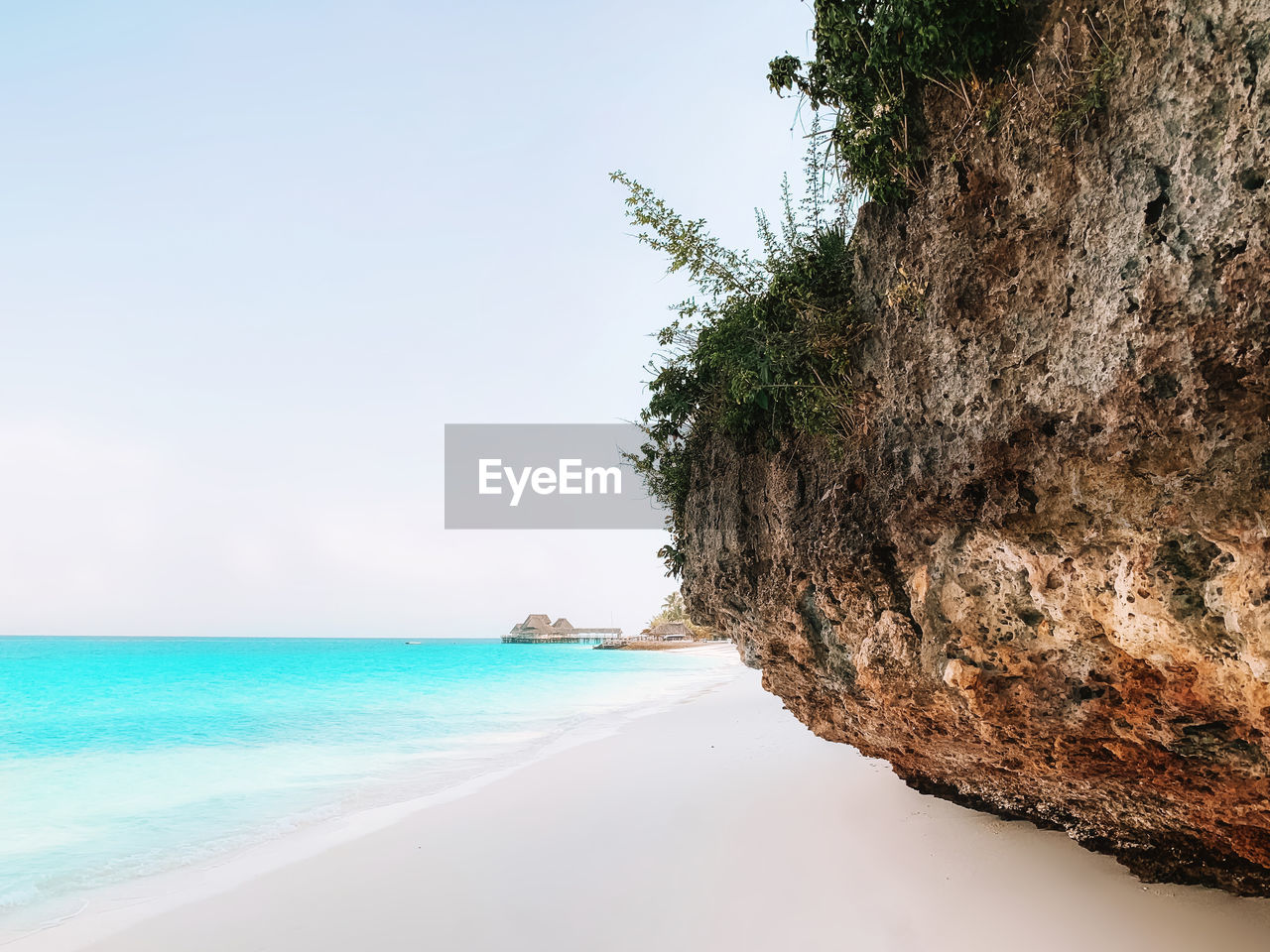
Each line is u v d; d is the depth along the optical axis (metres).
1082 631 4.36
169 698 31.80
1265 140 2.99
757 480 7.82
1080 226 3.90
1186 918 4.86
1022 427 4.29
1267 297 3.00
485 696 31.36
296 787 13.13
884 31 4.55
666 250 6.64
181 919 6.66
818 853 6.90
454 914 6.33
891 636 5.79
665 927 5.73
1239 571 3.37
